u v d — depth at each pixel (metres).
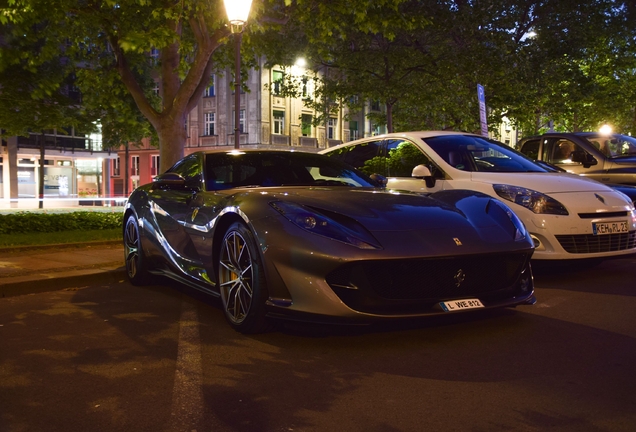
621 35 24.53
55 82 16.19
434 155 6.58
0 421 2.55
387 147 7.23
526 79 21.08
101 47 15.55
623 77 27.86
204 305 4.91
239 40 12.20
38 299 5.27
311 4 13.05
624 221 5.70
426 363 3.26
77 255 7.52
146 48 11.17
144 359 3.41
